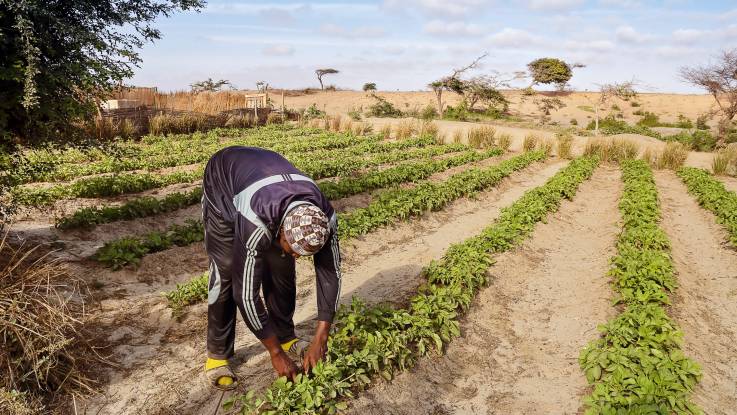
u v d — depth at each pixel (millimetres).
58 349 3840
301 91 63031
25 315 3816
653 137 27609
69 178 11547
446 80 39562
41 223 7570
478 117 38344
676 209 11562
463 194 11477
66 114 5559
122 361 4426
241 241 3070
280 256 3752
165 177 11500
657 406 3824
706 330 5688
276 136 22750
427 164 14250
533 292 6637
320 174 13219
